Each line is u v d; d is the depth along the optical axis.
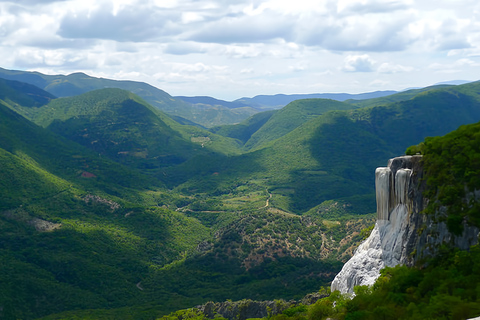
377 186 81.19
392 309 67.38
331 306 81.06
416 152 79.88
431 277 67.56
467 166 71.00
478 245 66.25
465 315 59.16
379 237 80.31
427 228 72.31
